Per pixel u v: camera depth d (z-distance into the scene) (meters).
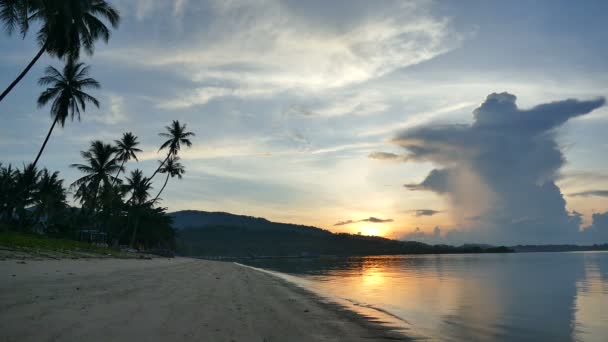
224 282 18.83
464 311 14.52
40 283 11.32
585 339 10.16
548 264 68.19
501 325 11.78
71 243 41.69
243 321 8.70
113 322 7.23
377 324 10.23
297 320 9.62
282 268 57.41
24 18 23.69
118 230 72.69
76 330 6.45
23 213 57.22
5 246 21.83
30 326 6.44
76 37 28.09
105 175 54.44
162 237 79.94
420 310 14.27
